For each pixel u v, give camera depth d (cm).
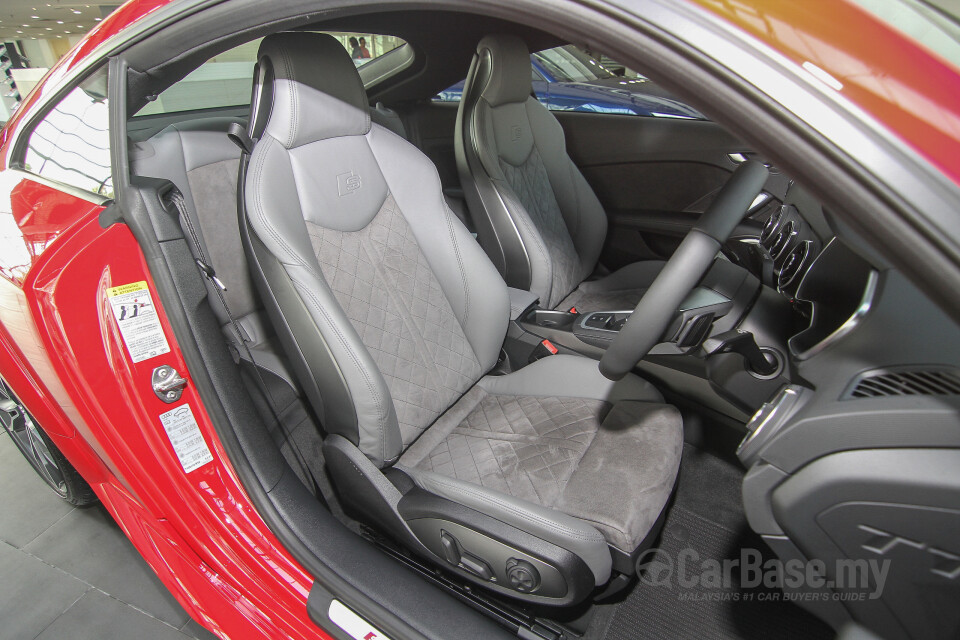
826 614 77
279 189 107
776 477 70
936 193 49
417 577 107
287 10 80
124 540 161
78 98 110
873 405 62
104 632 139
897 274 68
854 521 66
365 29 171
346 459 117
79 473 147
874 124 52
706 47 55
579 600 103
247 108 192
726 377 112
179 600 120
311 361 110
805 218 101
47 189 115
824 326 91
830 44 57
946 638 67
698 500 162
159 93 107
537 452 127
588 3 60
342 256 120
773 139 54
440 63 210
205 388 105
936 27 66
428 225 135
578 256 216
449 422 142
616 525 105
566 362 146
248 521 111
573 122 233
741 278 137
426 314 134
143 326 100
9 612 143
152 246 98
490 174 180
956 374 60
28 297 103
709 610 136
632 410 133
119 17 101
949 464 58
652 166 226
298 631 106
